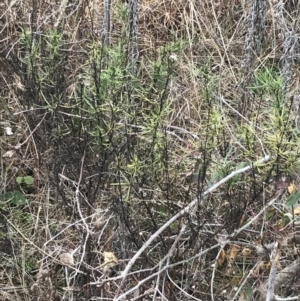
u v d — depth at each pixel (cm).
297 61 268
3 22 276
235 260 214
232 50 295
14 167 255
